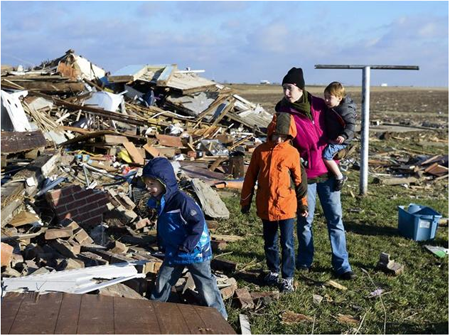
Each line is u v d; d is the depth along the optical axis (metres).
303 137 6.48
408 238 8.89
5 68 21.19
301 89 6.43
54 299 4.47
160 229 4.98
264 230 6.29
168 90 22.42
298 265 7.00
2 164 10.17
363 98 12.05
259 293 6.01
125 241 7.93
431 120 39.06
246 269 6.96
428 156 19.62
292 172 6.02
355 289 6.48
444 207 12.04
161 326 4.27
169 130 18.78
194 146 17.39
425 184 15.62
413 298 6.27
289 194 6.04
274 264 6.38
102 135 13.92
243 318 5.36
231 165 14.34
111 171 12.50
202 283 5.06
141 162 14.09
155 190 4.91
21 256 6.20
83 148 14.19
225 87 24.33
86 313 4.27
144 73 22.59
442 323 5.62
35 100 16.28
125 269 5.37
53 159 10.70
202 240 4.97
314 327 5.34
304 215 6.16
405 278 6.93
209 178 13.21
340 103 6.51
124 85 21.92
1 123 12.64
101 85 21.80
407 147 23.47
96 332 3.98
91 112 17.09
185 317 4.54
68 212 8.46
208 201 9.91
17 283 4.75
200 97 23.02
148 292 5.38
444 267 7.49
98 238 7.90
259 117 23.92
